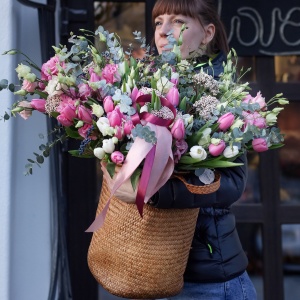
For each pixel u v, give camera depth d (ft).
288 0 11.98
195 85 6.79
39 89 6.95
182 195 6.54
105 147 6.28
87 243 11.69
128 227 6.75
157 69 6.89
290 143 12.48
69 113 6.46
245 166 7.36
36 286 10.68
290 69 12.28
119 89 6.48
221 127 6.47
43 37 10.48
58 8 11.63
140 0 11.99
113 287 6.91
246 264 7.84
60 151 11.28
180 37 7.07
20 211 10.60
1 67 10.29
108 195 6.98
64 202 11.39
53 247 10.52
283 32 12.00
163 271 6.82
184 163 6.53
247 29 12.00
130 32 12.10
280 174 12.48
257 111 6.81
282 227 12.41
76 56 6.74
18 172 10.58
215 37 8.45
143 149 6.16
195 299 7.67
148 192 6.27
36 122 10.71
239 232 12.42
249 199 12.38
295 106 12.49
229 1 11.94
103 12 12.05
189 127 6.41
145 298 6.97
